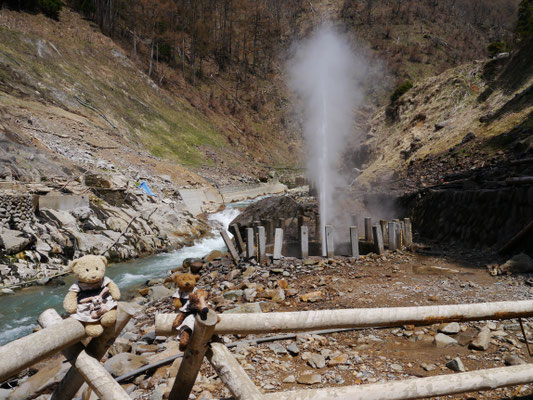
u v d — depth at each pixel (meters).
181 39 86.12
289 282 8.09
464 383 2.93
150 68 65.31
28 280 11.44
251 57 102.94
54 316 2.72
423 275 8.16
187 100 69.31
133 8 79.12
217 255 12.98
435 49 115.56
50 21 53.84
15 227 12.88
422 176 18.70
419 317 3.17
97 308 2.51
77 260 2.56
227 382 2.70
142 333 6.66
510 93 21.81
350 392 2.75
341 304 6.51
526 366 3.14
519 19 45.03
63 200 15.65
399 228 10.59
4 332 8.08
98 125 38.06
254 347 5.12
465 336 5.02
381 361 4.54
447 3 154.25
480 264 8.76
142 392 4.27
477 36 133.88
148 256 16.55
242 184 45.66
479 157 16.55
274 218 13.96
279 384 4.12
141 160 34.25
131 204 20.70
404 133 30.53
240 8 112.25
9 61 36.28
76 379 2.83
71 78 42.97
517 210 9.48
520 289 6.68
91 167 24.67
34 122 28.50
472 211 11.10
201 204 31.42
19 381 5.40
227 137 67.06
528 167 11.57
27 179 17.09
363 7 133.00
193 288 2.78
